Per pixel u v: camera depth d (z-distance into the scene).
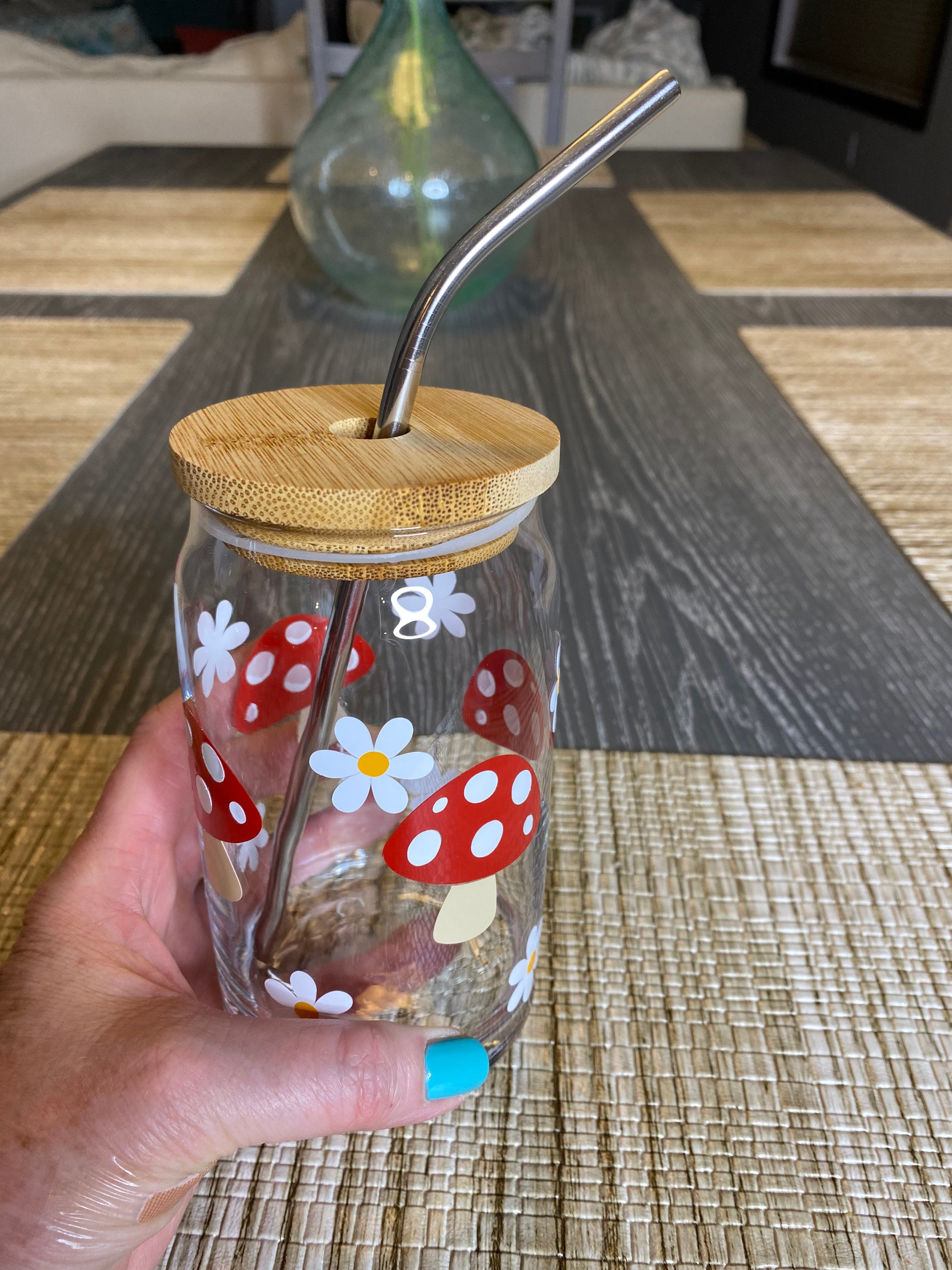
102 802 0.25
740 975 0.25
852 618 0.39
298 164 0.63
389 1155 0.21
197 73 1.94
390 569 0.17
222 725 0.20
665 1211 0.20
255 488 0.16
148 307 0.69
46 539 0.43
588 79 2.32
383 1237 0.19
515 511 0.18
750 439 0.53
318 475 0.16
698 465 0.50
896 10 2.63
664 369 0.61
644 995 0.24
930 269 0.77
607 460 0.51
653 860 0.28
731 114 2.10
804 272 0.77
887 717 0.33
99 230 0.85
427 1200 0.20
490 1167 0.20
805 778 0.31
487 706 0.20
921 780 0.31
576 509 0.46
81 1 2.92
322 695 0.19
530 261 0.81
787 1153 0.21
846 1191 0.20
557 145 1.24
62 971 0.21
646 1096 0.22
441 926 0.21
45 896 0.23
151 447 0.51
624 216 0.93
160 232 0.84
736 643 0.37
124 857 0.24
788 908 0.27
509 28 2.61
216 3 3.29
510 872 0.21
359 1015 0.21
